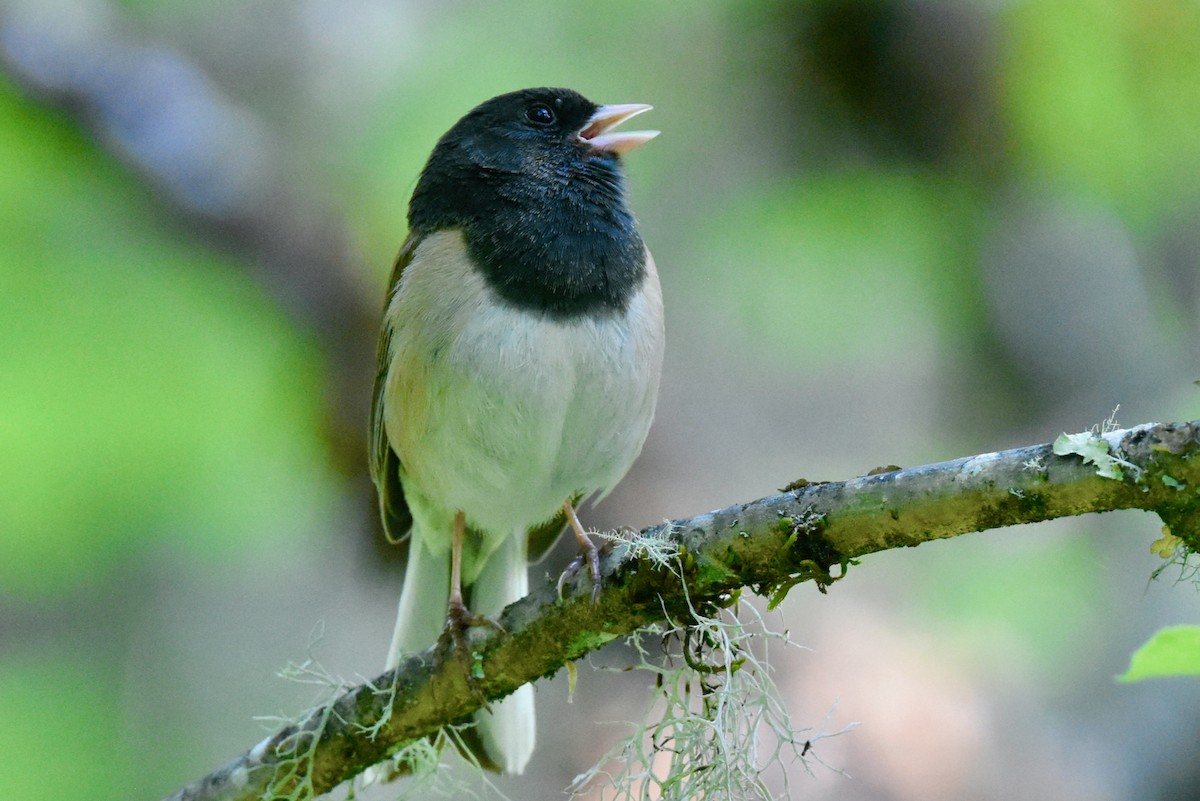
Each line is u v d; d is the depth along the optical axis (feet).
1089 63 35.27
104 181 35.58
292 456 34.78
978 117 36.04
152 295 34.86
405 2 38.83
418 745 20.92
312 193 36.32
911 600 31.65
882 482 16.51
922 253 36.22
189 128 35.88
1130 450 14.92
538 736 29.58
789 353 35.91
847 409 35.65
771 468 34.73
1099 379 35.65
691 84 37.52
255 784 20.54
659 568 18.08
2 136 35.14
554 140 25.00
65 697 34.94
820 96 36.91
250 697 35.01
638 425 24.13
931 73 35.88
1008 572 32.24
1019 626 31.35
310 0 38.81
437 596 25.86
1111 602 31.94
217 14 38.96
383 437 26.00
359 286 35.47
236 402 34.58
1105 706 30.30
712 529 17.80
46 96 35.22
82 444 33.55
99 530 33.96
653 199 37.01
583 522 33.30
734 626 18.02
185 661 35.53
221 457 34.32
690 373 35.24
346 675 34.60
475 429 23.06
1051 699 30.09
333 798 24.81
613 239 23.82
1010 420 35.91
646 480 33.81
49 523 33.63
